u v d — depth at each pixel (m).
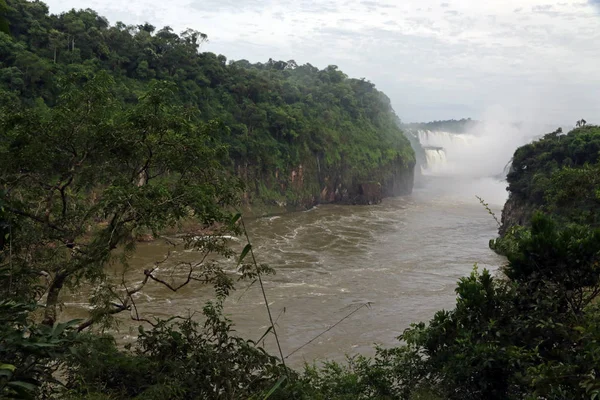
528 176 48.19
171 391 6.92
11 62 49.16
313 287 29.83
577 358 6.61
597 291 8.40
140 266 31.06
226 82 72.25
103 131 8.97
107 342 7.54
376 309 26.00
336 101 91.69
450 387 8.09
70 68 54.66
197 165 9.67
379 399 8.69
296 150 70.81
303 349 20.45
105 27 68.25
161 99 9.34
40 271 8.23
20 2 56.59
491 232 51.41
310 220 59.56
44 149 8.83
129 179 9.43
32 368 4.57
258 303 26.12
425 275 33.34
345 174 79.12
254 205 62.91
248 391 7.61
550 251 8.44
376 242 45.44
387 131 97.94
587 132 50.44
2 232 6.05
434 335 9.04
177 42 70.31
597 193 17.39
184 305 24.53
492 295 8.67
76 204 9.80
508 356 7.50
